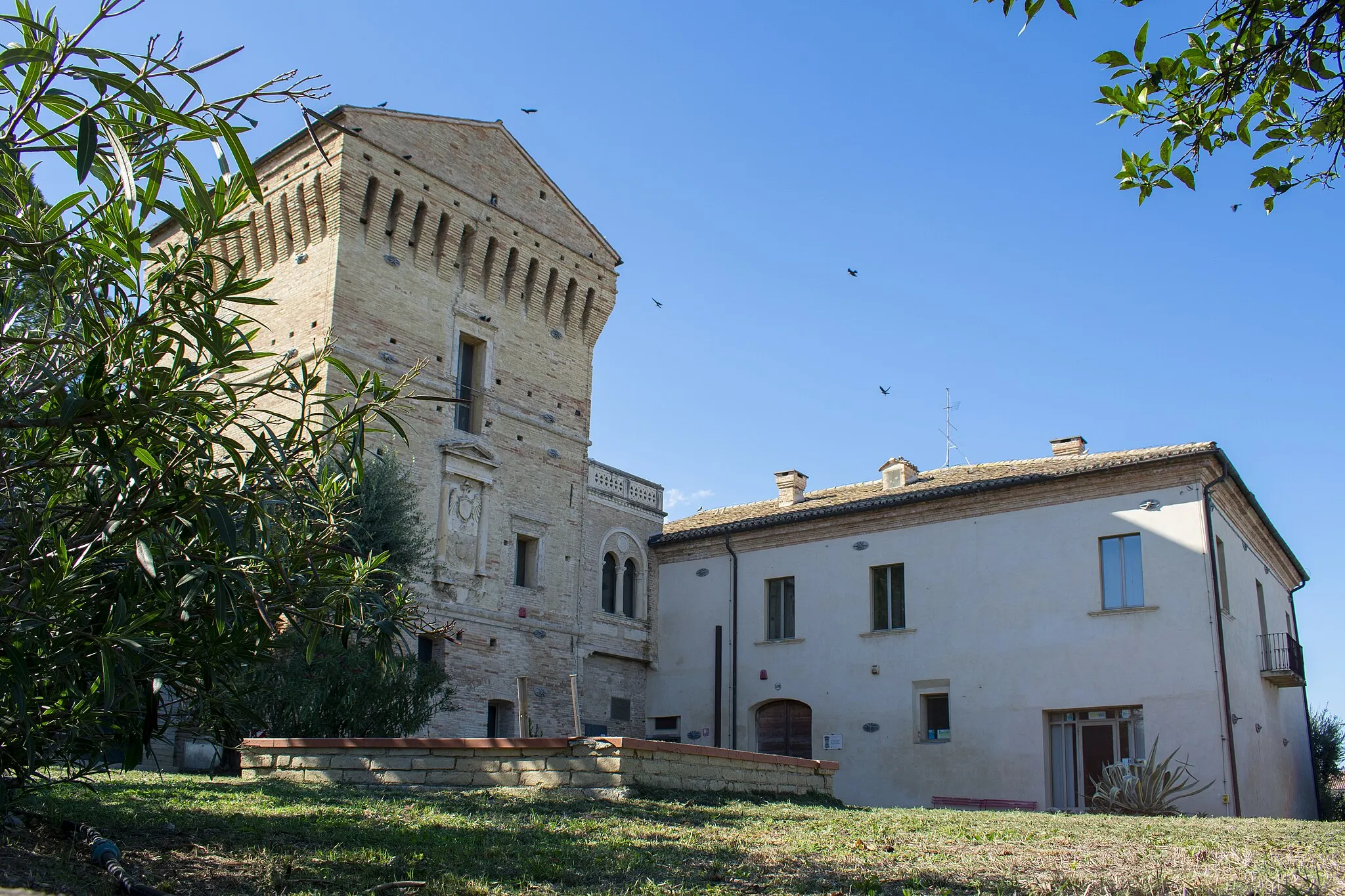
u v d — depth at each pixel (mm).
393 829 11609
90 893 7328
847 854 11492
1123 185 9133
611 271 37156
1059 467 32062
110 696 8039
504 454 32969
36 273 8102
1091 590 29625
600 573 35906
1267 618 33844
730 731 34938
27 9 7645
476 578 31406
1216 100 8688
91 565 8312
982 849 12492
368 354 29688
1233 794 26531
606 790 15789
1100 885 9133
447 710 29641
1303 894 8719
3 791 9133
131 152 8156
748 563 36250
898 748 31703
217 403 9453
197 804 13211
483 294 33312
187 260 8539
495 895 8234
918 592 32531
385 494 26047
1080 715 29359
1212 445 28594
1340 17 8055
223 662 9617
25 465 8109
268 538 9820
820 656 33906
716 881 9391
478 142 33469
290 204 30703
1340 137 8719
